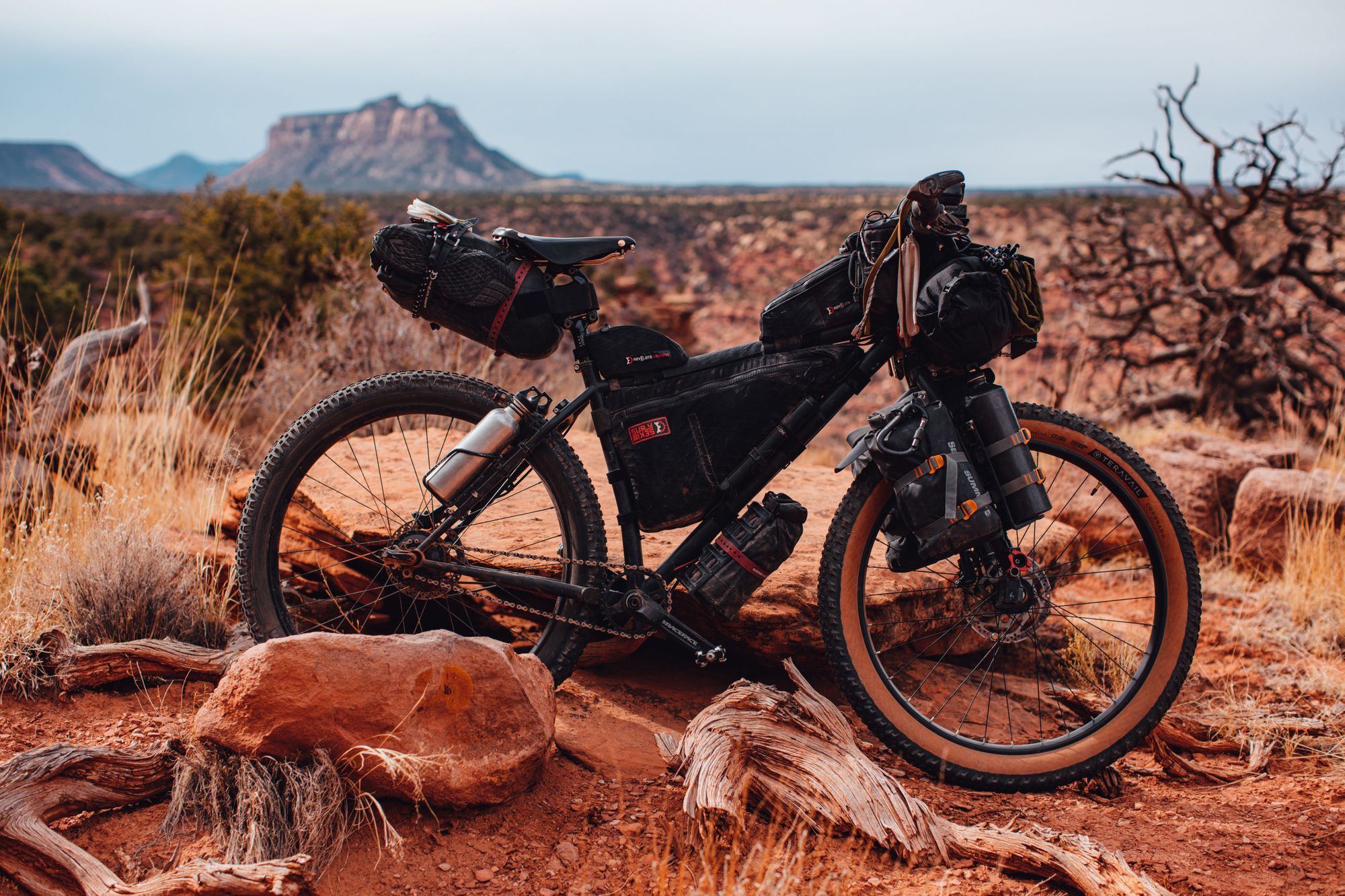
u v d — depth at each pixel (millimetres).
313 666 2133
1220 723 3041
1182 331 11945
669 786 2445
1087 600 4594
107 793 2113
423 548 2529
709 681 3137
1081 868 2035
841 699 3111
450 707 2230
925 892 2047
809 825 2215
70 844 1917
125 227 43969
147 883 1831
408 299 2520
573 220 97562
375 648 2203
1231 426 10344
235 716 2139
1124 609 4445
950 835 2213
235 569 2607
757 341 2643
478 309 2508
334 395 2645
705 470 2596
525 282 2520
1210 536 5266
